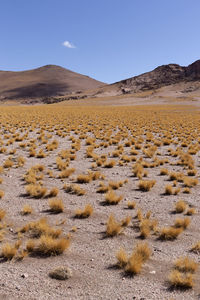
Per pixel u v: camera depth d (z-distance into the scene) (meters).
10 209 7.30
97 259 5.06
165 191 9.10
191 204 8.12
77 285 4.29
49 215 7.03
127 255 5.18
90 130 26.58
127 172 11.84
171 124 34.75
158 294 4.15
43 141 18.97
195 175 11.56
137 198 8.55
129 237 5.97
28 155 14.61
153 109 71.94
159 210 7.60
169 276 4.49
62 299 3.97
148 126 32.34
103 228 6.37
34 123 31.06
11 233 5.94
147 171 11.37
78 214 7.00
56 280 4.39
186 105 91.69
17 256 5.03
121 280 4.46
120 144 18.59
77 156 15.03
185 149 18.19
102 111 59.53
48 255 5.15
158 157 15.41
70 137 20.95
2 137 20.70
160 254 5.29
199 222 6.86
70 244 5.57
